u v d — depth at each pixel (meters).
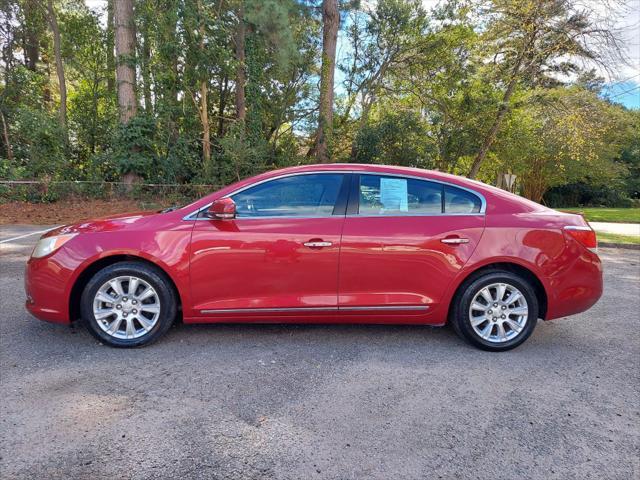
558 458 2.38
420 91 21.70
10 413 2.65
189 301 3.66
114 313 3.65
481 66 20.25
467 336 3.80
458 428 2.64
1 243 8.43
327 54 18.34
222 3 17.28
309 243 3.66
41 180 14.45
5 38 20.20
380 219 3.75
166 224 3.69
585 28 16.80
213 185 15.98
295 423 2.65
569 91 22.19
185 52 15.87
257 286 3.68
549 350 3.90
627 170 41.31
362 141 19.02
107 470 2.18
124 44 15.87
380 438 2.52
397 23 19.69
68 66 20.80
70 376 3.16
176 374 3.24
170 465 2.24
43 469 2.17
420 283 3.74
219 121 20.20
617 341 4.16
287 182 3.84
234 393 2.99
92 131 19.20
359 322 3.85
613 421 2.75
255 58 17.27
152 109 16.77
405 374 3.34
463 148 20.53
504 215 3.83
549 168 35.56
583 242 3.84
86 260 3.58
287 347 3.80
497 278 3.74
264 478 2.17
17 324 4.16
